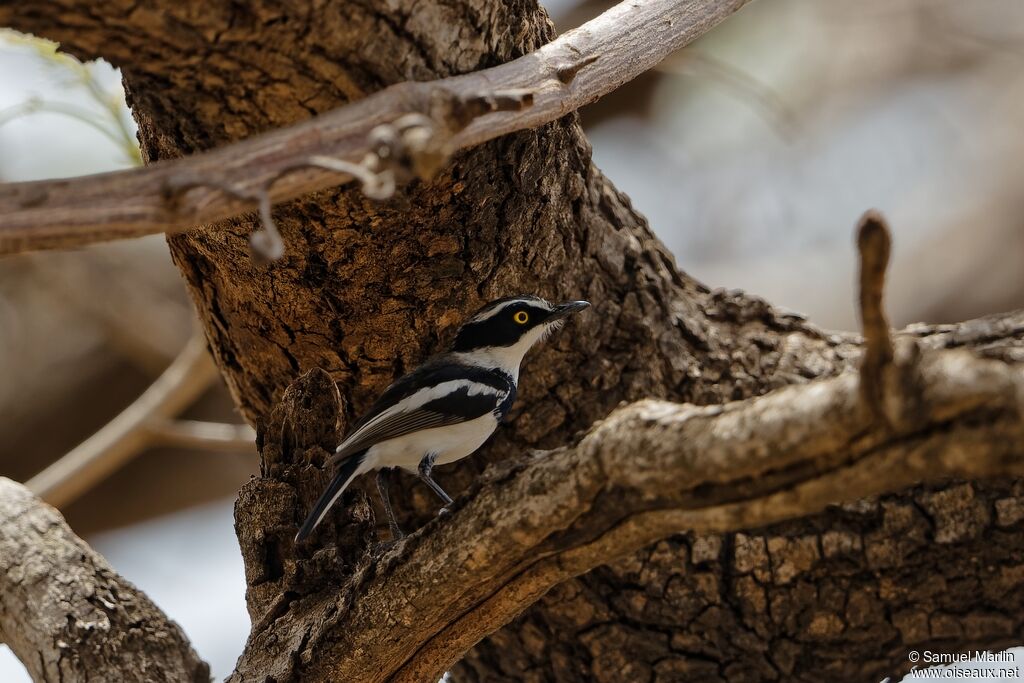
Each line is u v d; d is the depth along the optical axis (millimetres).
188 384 16422
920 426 6418
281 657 9219
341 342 10820
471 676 12086
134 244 22812
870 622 10383
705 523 7414
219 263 10273
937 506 10070
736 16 24406
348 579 9414
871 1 25125
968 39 25047
